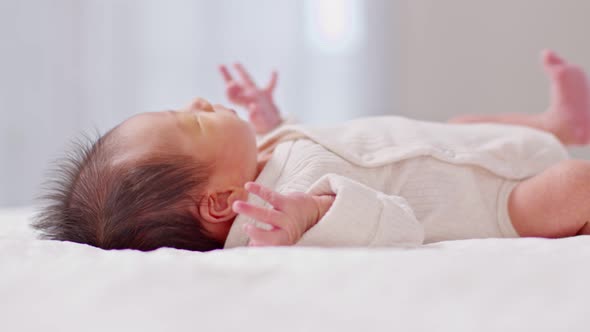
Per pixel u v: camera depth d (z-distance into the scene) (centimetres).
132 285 61
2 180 314
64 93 321
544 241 89
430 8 334
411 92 338
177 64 332
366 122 129
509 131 132
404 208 94
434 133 126
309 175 108
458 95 334
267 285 61
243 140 106
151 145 101
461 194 115
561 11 319
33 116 317
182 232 99
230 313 56
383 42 338
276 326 54
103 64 326
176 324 55
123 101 328
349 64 338
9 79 314
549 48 321
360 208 90
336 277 62
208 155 103
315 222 91
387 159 114
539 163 124
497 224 116
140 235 97
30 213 148
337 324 54
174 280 62
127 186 98
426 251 77
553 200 110
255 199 103
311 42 338
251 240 90
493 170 117
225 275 63
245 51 335
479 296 58
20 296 63
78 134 321
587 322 54
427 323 54
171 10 331
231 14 334
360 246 90
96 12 325
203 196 100
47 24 319
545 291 59
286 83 337
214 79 334
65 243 86
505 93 329
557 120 161
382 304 57
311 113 339
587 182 108
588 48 316
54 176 112
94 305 59
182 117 106
